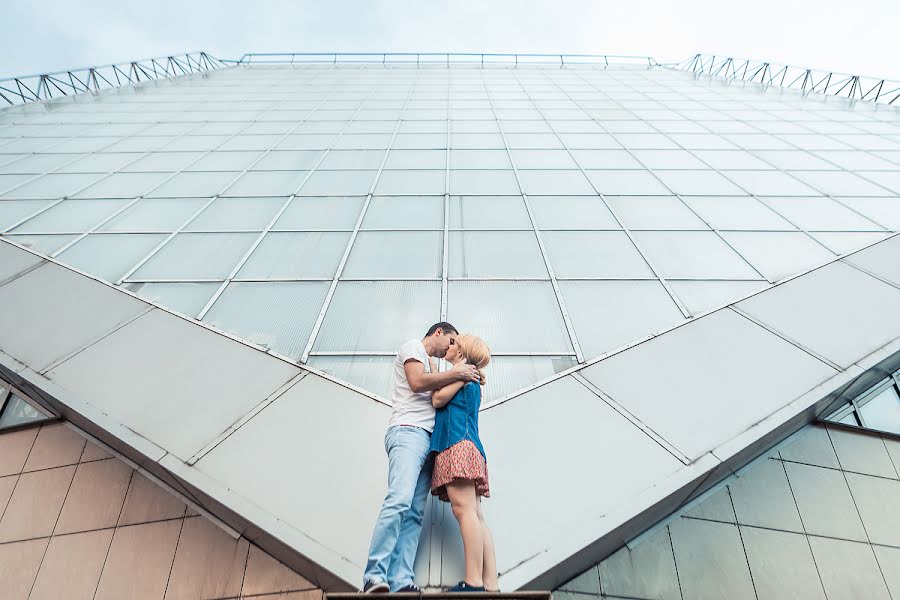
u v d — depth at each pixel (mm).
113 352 6840
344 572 4281
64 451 6855
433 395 3957
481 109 19812
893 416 7156
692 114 19516
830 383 6254
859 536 5840
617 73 30297
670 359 6633
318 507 4781
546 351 6832
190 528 5918
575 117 18625
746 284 8234
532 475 5023
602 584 5246
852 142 15711
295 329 7188
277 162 13719
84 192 12023
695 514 5848
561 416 5742
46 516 6227
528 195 11414
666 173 12906
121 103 21844
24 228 10195
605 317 7480
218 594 5383
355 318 7398
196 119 18844
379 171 12836
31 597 5609
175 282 8266
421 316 7457
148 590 5516
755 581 5434
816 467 6391
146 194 11781
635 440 5453
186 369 6496
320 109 20016
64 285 8289
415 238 9539
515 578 4195
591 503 4785
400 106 20359
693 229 10016
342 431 5523
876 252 9008
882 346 6805
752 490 6102
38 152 15211
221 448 5414
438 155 14008
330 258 8914
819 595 5414
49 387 6312
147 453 5426
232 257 9016
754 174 12883
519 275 8422
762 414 5832
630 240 9562
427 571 3957
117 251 9266
